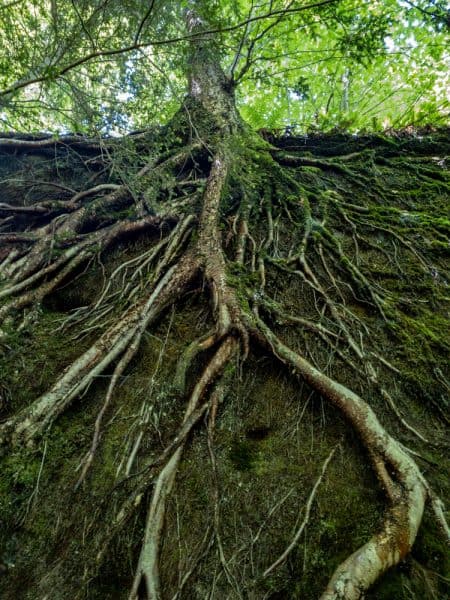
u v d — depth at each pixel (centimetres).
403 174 457
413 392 232
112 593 158
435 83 633
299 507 179
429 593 147
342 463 195
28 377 252
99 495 189
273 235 357
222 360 236
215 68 563
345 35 436
